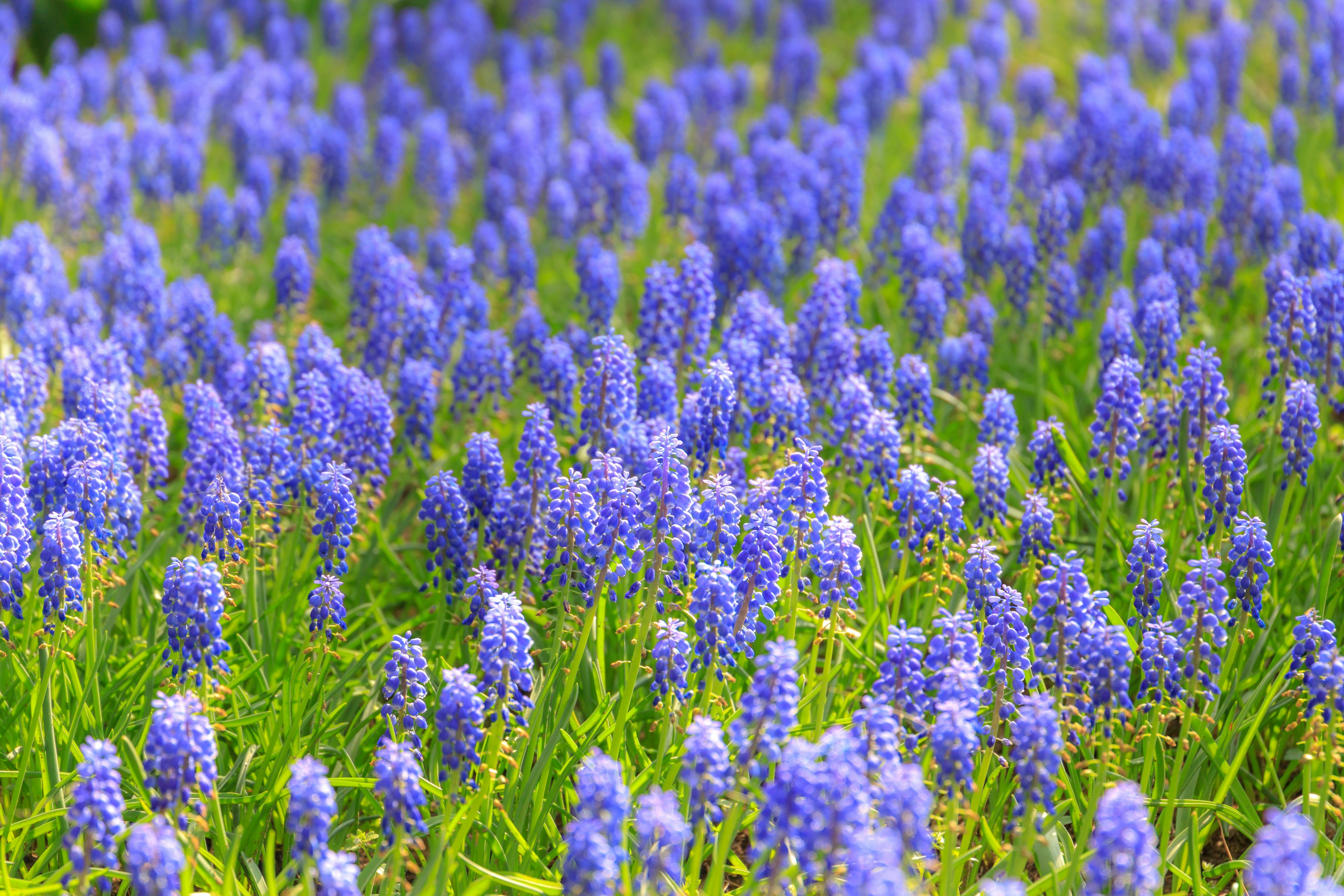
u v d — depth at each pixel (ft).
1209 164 7.42
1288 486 6.18
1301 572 6.17
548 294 7.63
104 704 5.98
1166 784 5.94
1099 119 7.59
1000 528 6.29
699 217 7.61
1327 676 5.69
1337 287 6.32
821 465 5.87
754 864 5.59
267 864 5.63
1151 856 5.36
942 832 5.74
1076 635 5.70
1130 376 6.15
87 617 6.02
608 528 5.80
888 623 6.14
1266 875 5.30
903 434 6.49
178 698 5.54
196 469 6.22
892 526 6.36
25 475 6.36
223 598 5.77
